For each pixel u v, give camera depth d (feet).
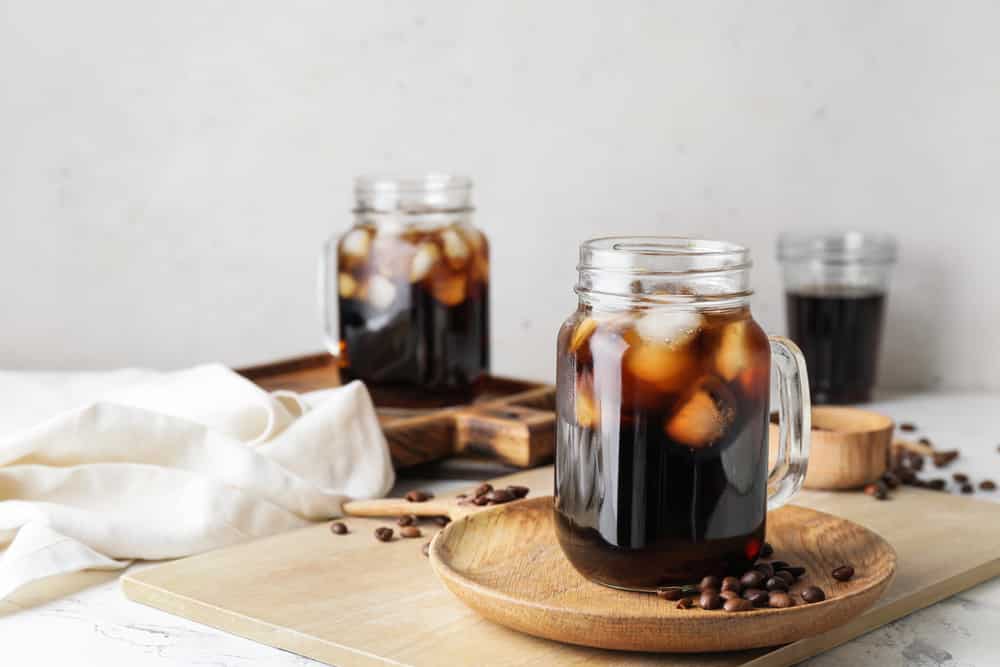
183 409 3.05
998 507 2.97
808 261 3.95
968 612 2.55
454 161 4.37
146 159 4.47
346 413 3.06
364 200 3.38
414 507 2.87
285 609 2.47
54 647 2.42
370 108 4.38
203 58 4.41
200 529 2.77
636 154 4.29
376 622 2.42
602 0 4.23
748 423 2.37
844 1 4.15
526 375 4.45
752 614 2.25
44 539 2.62
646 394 2.34
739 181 4.27
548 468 3.25
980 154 4.11
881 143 4.19
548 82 4.30
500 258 4.41
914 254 4.21
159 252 4.52
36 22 4.42
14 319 4.57
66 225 4.52
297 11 4.36
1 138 4.47
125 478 2.83
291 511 2.89
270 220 4.47
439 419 3.25
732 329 2.36
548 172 4.33
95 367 4.59
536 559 2.52
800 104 4.21
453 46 4.32
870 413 3.20
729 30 4.21
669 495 2.35
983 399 4.12
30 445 2.81
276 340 4.53
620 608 2.33
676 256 2.35
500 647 2.34
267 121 4.42
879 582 2.35
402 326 3.33
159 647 2.42
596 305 2.40
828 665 2.36
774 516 2.69
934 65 4.11
